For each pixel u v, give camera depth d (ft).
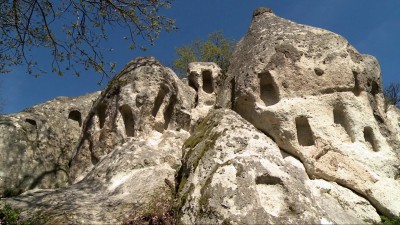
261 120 32.68
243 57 38.22
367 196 29.89
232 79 37.99
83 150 38.22
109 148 36.32
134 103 36.55
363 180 30.25
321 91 33.65
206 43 85.81
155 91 37.35
